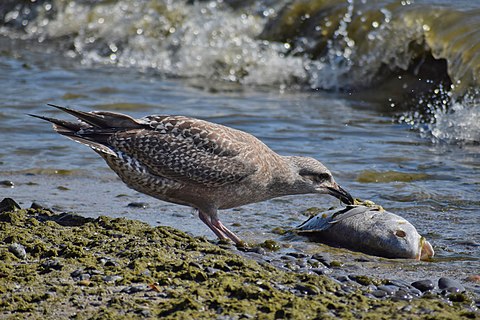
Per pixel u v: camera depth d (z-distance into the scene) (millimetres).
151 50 26078
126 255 9117
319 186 11672
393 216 10680
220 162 10727
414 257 10164
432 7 22062
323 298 8031
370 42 22453
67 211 11930
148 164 10633
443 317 7562
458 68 19969
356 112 19656
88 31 28125
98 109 19047
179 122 10758
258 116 18734
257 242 10789
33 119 17797
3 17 30562
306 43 23781
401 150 16188
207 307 7680
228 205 11164
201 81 23188
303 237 10961
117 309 7680
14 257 9031
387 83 21906
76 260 8922
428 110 19875
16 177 13930
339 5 23891
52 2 29875
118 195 12969
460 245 10734
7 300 7867
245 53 24094
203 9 26484
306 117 18859
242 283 8281
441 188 13602
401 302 8141
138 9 27719
